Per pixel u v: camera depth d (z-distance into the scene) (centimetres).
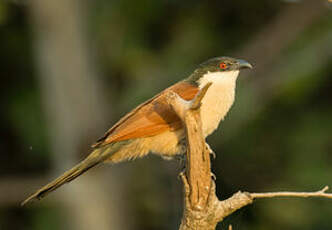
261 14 1412
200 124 578
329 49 1312
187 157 591
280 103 1312
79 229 1270
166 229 1315
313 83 1296
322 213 1159
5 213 1290
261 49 1380
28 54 1335
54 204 1283
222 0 1393
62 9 1297
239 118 1312
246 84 1348
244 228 1171
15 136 1327
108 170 1301
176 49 1361
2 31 1325
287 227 1170
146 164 1328
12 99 1312
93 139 1294
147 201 1320
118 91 1392
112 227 1281
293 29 1395
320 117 1270
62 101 1298
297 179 1201
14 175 1323
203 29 1371
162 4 1366
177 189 1325
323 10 1388
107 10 1359
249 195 593
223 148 1290
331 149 1227
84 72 1317
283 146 1266
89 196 1274
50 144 1304
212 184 597
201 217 596
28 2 1294
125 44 1366
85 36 1333
